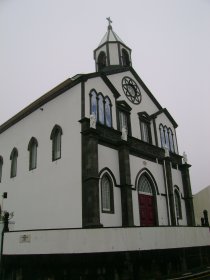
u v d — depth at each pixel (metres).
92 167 19.80
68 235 15.91
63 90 24.30
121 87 27.78
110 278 15.09
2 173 30.19
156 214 25.25
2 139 31.98
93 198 19.06
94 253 15.29
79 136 21.48
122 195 22.08
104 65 31.59
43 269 15.99
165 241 18.03
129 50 32.97
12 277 17.33
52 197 22.33
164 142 30.69
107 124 23.78
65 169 21.88
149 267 16.48
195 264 19.62
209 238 22.52
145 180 25.95
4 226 19.17
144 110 29.70
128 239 16.27
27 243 17.14
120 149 23.22
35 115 27.27
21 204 25.70
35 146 26.45
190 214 29.25
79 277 15.02
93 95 23.42
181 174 30.92
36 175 24.81
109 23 33.94
